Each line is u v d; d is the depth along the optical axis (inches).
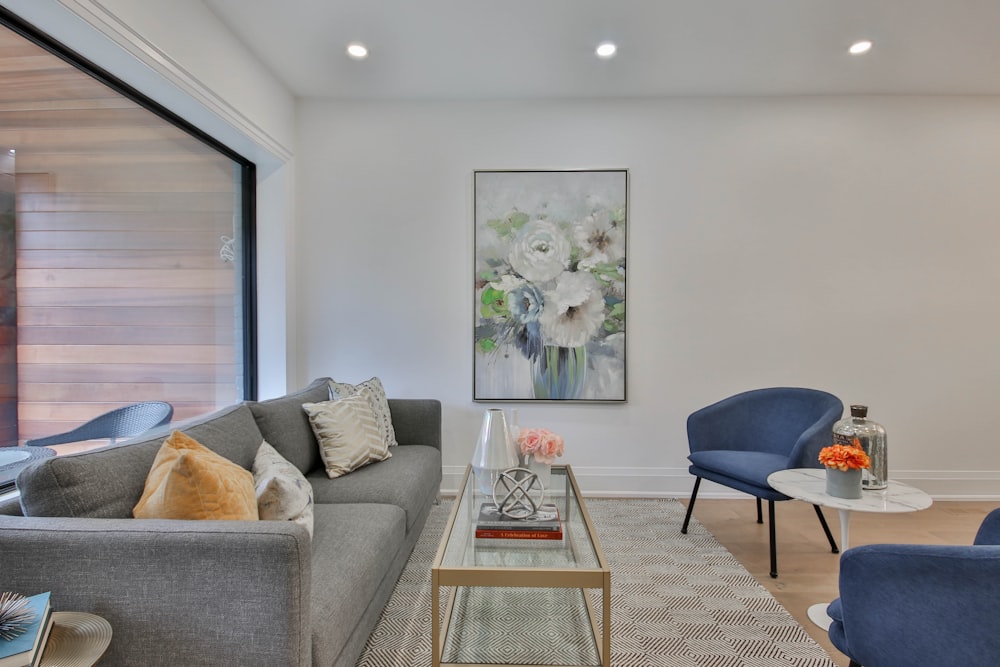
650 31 92.7
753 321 120.0
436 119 121.1
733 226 120.0
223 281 105.8
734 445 102.2
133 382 79.8
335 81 111.7
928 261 119.3
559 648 56.0
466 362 122.0
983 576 35.6
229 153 105.8
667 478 121.0
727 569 84.7
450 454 122.1
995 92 117.5
